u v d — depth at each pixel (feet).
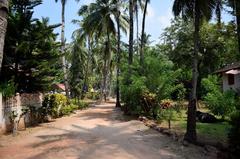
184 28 102.78
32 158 30.45
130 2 86.33
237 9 39.42
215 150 32.63
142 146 35.76
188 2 41.01
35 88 58.08
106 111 85.15
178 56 103.40
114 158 30.40
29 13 52.60
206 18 42.39
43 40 54.90
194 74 38.88
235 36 85.05
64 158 30.27
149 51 72.49
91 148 34.55
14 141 39.06
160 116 59.52
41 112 59.57
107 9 110.73
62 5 98.32
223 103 59.93
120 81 77.10
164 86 62.90
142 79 63.46
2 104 44.06
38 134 44.27
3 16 23.44
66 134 44.21
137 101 65.10
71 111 78.13
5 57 52.80
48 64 56.75
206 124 56.03
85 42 161.17
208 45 100.12
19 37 52.49
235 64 85.66
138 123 54.95
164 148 34.71
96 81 234.17
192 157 30.91
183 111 74.43
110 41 146.00
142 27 84.58
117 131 46.78
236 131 29.86
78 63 154.61
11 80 49.47
